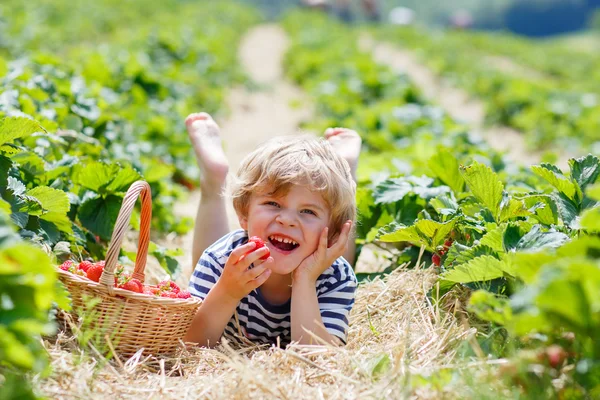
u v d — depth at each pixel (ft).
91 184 11.50
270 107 40.04
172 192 18.61
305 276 9.12
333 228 9.67
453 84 55.83
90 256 11.35
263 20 124.77
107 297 8.16
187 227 16.12
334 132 12.95
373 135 25.21
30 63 20.65
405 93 38.09
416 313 9.54
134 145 18.24
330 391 7.41
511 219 10.11
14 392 5.99
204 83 37.68
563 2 408.46
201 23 80.12
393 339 8.82
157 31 53.06
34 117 13.41
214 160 11.72
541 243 8.55
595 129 34.63
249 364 7.84
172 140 22.86
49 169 11.73
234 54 61.52
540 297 5.94
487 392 6.74
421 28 120.57
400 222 11.95
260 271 8.73
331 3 153.99
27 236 9.00
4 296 5.94
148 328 8.36
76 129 14.87
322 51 61.72
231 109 36.94
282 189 9.12
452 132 23.30
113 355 8.19
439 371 7.25
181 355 8.61
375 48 82.23
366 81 39.11
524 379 6.61
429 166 12.40
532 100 40.57
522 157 31.45
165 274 12.68
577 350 6.76
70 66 22.81
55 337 8.23
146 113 24.44
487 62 80.89
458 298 9.53
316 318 9.01
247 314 9.70
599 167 9.57
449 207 10.76
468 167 10.14
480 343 7.97
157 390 7.48
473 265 8.56
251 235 9.36
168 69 36.58
